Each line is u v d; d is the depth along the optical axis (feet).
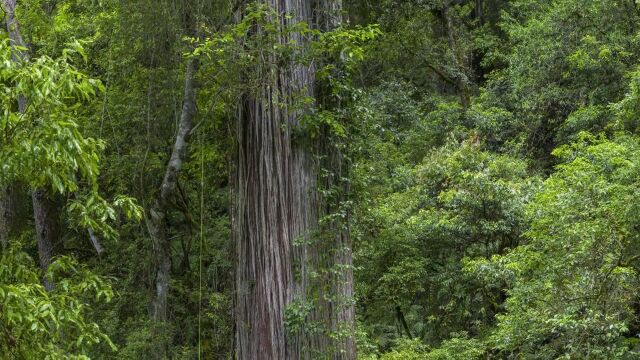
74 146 23.29
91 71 53.72
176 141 46.62
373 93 76.89
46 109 23.39
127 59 50.19
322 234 41.63
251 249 42.19
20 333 23.68
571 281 38.06
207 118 45.65
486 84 83.61
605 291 37.50
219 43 41.78
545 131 71.31
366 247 57.36
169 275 52.19
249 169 42.57
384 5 80.23
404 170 63.52
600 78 66.18
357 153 43.75
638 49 64.80
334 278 41.73
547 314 38.50
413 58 83.30
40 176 24.35
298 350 40.63
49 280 26.71
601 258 37.76
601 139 50.16
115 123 52.19
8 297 22.62
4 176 24.06
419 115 79.05
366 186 45.09
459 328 58.59
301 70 42.14
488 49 90.17
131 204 26.81
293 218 41.50
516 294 41.14
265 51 41.27
